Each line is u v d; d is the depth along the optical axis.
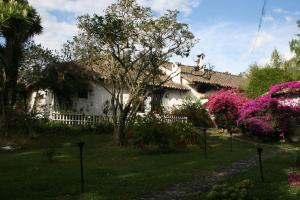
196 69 27.19
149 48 19.75
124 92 29.38
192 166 13.20
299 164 13.09
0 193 9.28
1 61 23.09
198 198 8.69
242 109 24.06
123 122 20.12
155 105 31.38
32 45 24.73
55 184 10.24
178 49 19.92
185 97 34.44
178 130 18.30
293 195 8.78
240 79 42.03
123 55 20.20
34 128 21.88
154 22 19.38
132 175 11.55
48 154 14.36
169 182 10.47
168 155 16.38
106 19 18.94
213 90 36.81
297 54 32.59
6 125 20.58
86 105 28.50
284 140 23.00
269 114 22.92
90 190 9.59
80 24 19.09
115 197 8.85
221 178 11.09
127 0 19.00
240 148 19.34
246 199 7.93
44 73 25.19
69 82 25.72
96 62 20.98
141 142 17.42
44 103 27.19
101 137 22.47
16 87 23.84
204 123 31.19
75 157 15.66
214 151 17.88
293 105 23.23
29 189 9.73
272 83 32.19
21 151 17.55
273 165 13.36
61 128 22.86
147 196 9.07
